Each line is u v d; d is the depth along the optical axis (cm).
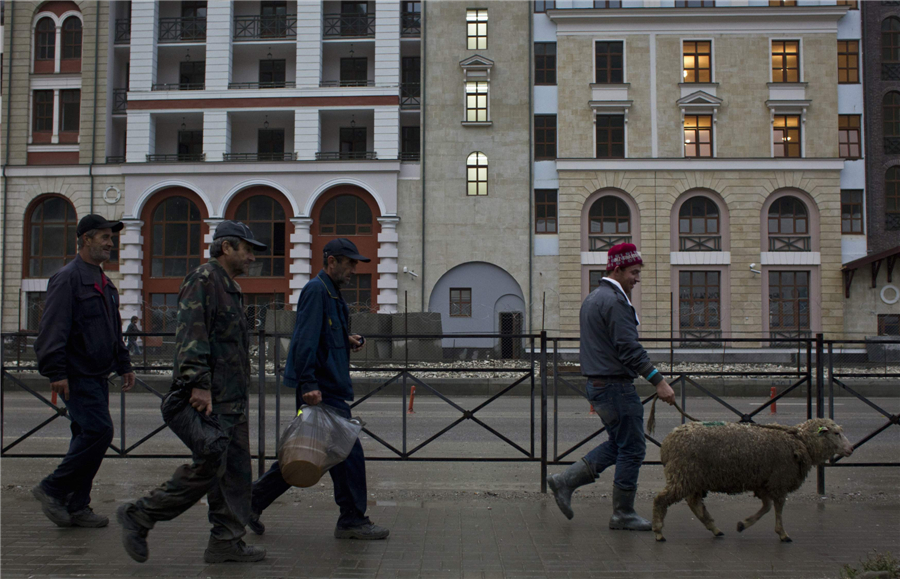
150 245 2808
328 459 445
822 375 642
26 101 2891
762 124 2705
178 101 2798
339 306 493
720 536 479
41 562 408
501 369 661
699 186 2689
